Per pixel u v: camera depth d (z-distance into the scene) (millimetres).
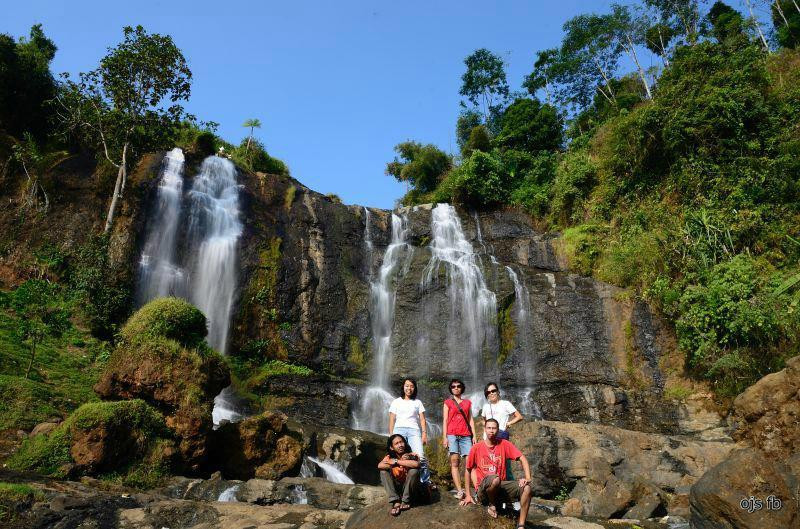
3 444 9992
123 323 17344
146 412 10398
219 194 22609
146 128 22234
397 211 27109
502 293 21578
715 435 15789
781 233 17875
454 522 6082
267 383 18266
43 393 11930
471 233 26875
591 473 11688
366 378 20703
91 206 19797
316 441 14000
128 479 9594
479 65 45406
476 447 6809
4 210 18828
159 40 21766
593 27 41125
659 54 37625
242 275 20938
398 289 22344
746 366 15500
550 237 25047
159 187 20719
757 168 19703
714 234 18641
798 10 30812
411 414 7309
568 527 8133
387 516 6516
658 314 19297
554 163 29719
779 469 6910
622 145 24219
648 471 12000
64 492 8484
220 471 11086
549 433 12672
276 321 20531
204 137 25984
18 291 16000
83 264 17844
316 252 22797
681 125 21375
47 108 23047
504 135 36250
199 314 12477
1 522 7328
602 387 18750
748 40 24062
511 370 20500
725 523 6645
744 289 16359
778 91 21812
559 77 43344
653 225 21406
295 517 8367
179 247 20281
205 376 11586
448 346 20969
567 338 20344
